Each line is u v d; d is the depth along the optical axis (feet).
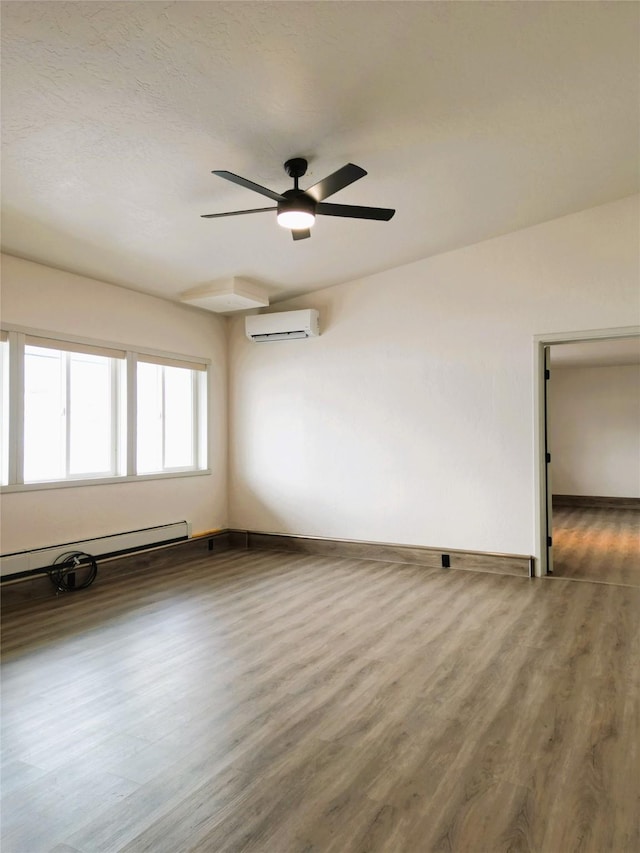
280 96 9.13
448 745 7.61
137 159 10.45
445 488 17.61
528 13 8.00
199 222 13.37
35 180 10.80
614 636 11.51
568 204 15.11
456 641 11.35
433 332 17.79
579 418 32.17
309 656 10.68
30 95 8.39
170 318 18.95
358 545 18.92
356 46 8.22
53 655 10.79
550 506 16.96
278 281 18.31
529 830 5.94
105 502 16.58
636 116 10.95
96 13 7.04
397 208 13.99
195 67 8.21
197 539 19.63
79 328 15.87
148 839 5.87
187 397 20.30
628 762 7.15
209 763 7.24
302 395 20.08
